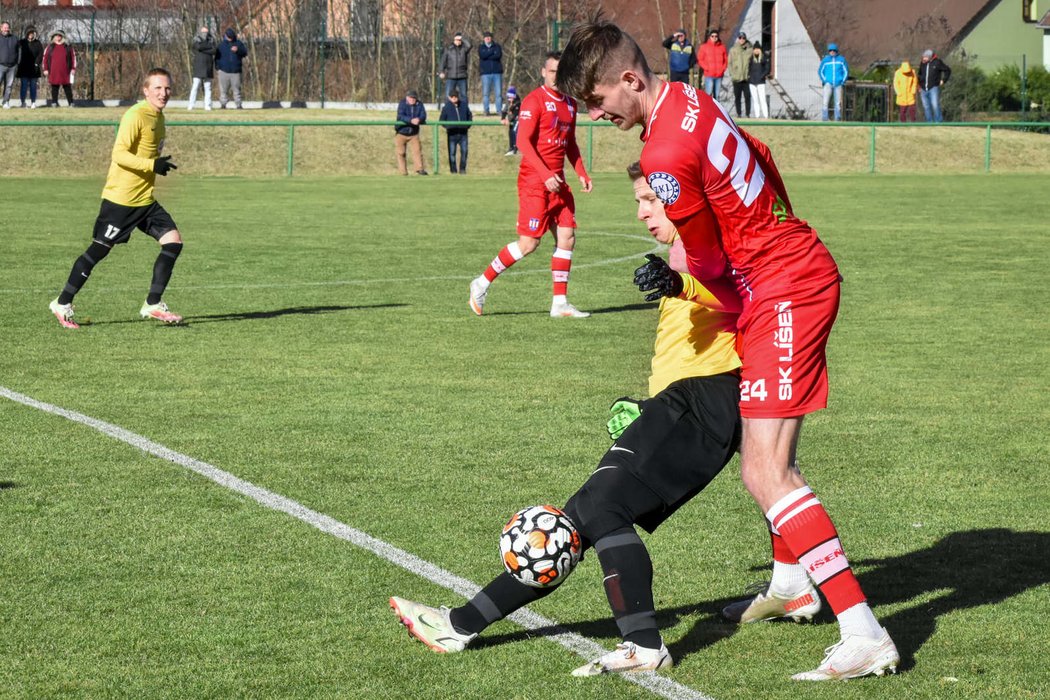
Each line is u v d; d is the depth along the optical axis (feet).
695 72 264.52
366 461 37.06
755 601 24.95
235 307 68.95
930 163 216.33
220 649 23.38
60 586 26.63
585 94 22.18
